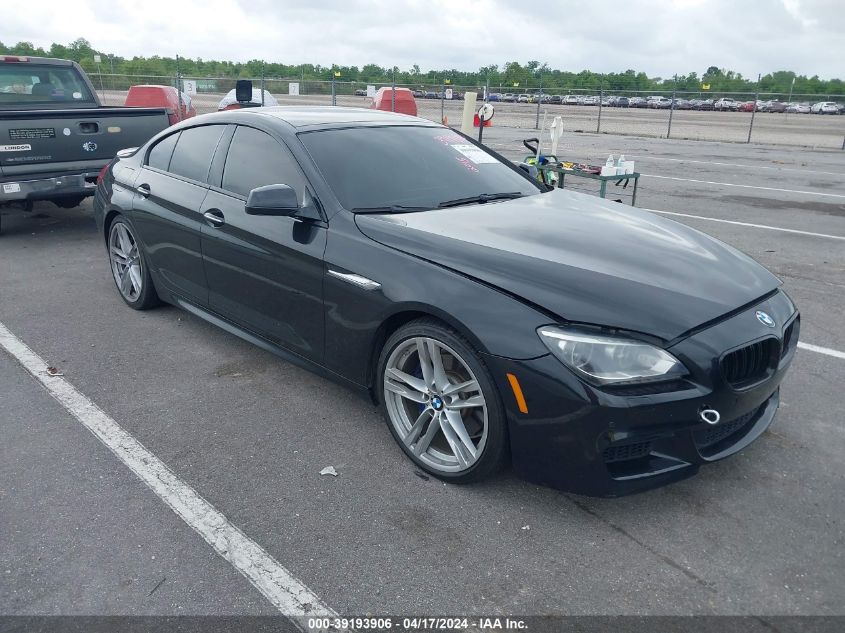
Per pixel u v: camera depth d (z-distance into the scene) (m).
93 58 28.22
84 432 3.37
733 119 33.88
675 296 2.66
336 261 3.16
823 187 11.39
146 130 7.41
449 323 2.74
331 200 3.34
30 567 2.44
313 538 2.61
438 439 3.17
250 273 3.70
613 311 2.54
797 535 2.65
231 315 4.02
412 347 3.00
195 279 4.23
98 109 6.93
